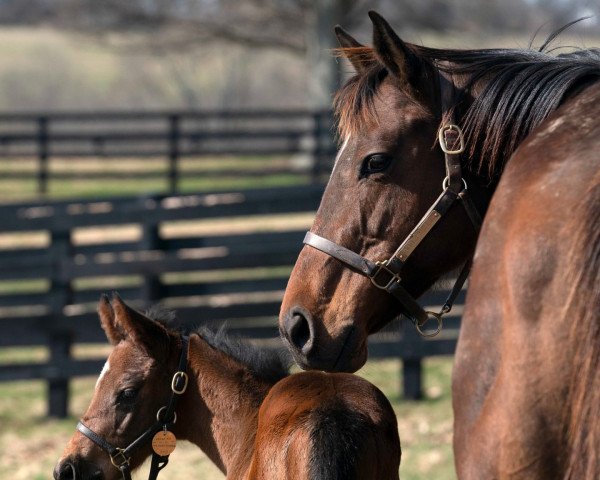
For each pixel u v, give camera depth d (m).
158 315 5.73
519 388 2.98
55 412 11.52
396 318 4.59
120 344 5.50
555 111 3.48
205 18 34.84
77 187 26.97
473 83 4.02
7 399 12.49
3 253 12.20
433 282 4.15
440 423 10.38
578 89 3.81
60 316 11.67
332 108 4.44
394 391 11.91
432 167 4.00
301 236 12.15
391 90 4.09
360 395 4.46
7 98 51.22
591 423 2.81
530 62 4.01
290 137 26.88
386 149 3.99
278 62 52.69
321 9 32.72
